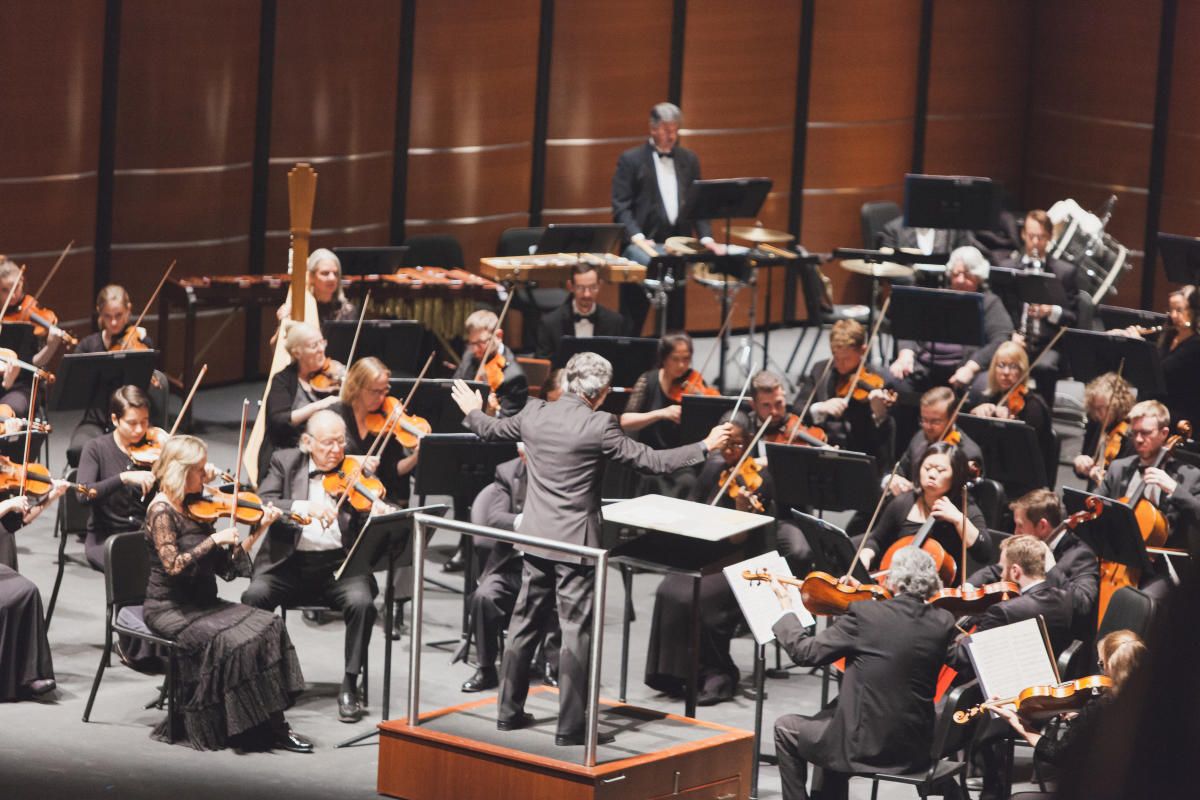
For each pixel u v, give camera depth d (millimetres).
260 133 26516
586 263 24125
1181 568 1146
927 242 28031
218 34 25578
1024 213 34312
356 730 13852
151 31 24969
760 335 32000
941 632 11523
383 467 17234
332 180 27297
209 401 25719
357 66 27109
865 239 30734
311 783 12547
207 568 13250
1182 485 15805
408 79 27844
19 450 16797
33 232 24391
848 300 32938
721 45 30469
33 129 24047
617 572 19266
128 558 13555
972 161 33969
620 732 11812
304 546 14289
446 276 24641
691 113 30641
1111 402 17859
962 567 14695
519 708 11781
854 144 32344
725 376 28328
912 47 32562
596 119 29750
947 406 16953
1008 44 33688
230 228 26516
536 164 29562
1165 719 900
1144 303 32938
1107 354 20438
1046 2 33625
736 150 31203
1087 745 927
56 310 24938
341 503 14445
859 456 15555
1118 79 32719
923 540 14703
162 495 13273
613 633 17109
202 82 25594
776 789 13281
